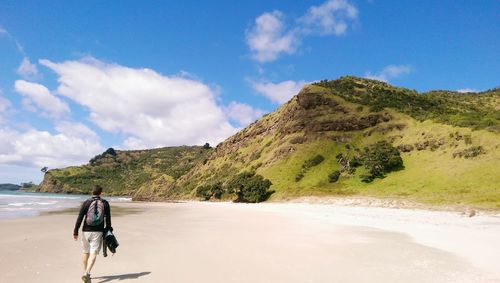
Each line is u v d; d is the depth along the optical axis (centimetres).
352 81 14675
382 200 6688
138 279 1184
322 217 4175
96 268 1341
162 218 3912
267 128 14862
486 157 7275
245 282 1164
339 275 1276
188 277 1217
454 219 3916
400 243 2081
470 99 17012
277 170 10731
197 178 15862
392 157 8775
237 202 10062
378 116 11094
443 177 7238
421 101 13450
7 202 8262
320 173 9831
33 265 1359
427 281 1212
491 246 1991
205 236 2280
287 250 1775
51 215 4072
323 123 11481
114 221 3369
